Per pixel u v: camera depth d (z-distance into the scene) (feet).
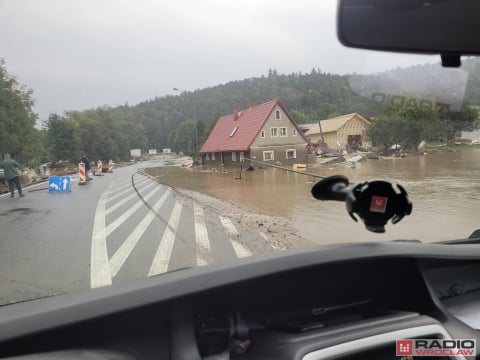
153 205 40.57
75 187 66.08
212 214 34.30
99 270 17.81
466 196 39.37
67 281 16.31
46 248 22.22
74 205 41.91
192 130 234.99
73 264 18.79
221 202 42.91
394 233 25.00
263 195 49.57
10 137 62.39
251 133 126.11
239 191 55.16
